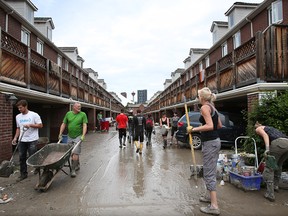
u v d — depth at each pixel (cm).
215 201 374
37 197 447
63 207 401
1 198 438
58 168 502
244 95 841
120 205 409
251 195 449
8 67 767
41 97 1006
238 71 932
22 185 520
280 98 641
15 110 1212
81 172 632
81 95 1889
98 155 906
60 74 1314
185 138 1048
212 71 1267
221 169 550
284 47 745
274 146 437
